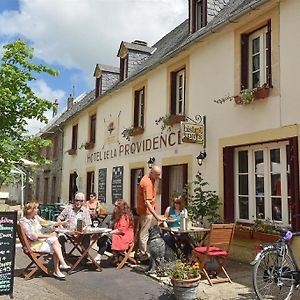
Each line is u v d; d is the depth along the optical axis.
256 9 7.67
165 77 10.91
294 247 5.40
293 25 7.07
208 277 6.08
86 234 7.28
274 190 7.52
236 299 5.35
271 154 7.63
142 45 15.45
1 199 21.56
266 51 7.95
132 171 12.63
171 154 10.35
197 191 8.91
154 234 6.96
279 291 5.28
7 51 6.61
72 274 6.93
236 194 8.34
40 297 5.53
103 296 5.61
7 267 5.51
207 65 9.23
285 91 7.13
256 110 7.72
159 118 11.02
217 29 8.64
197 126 8.98
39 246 6.70
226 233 6.23
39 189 24.47
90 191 16.45
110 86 16.56
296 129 6.85
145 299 5.47
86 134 16.98
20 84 6.52
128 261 7.87
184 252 7.16
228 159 8.39
